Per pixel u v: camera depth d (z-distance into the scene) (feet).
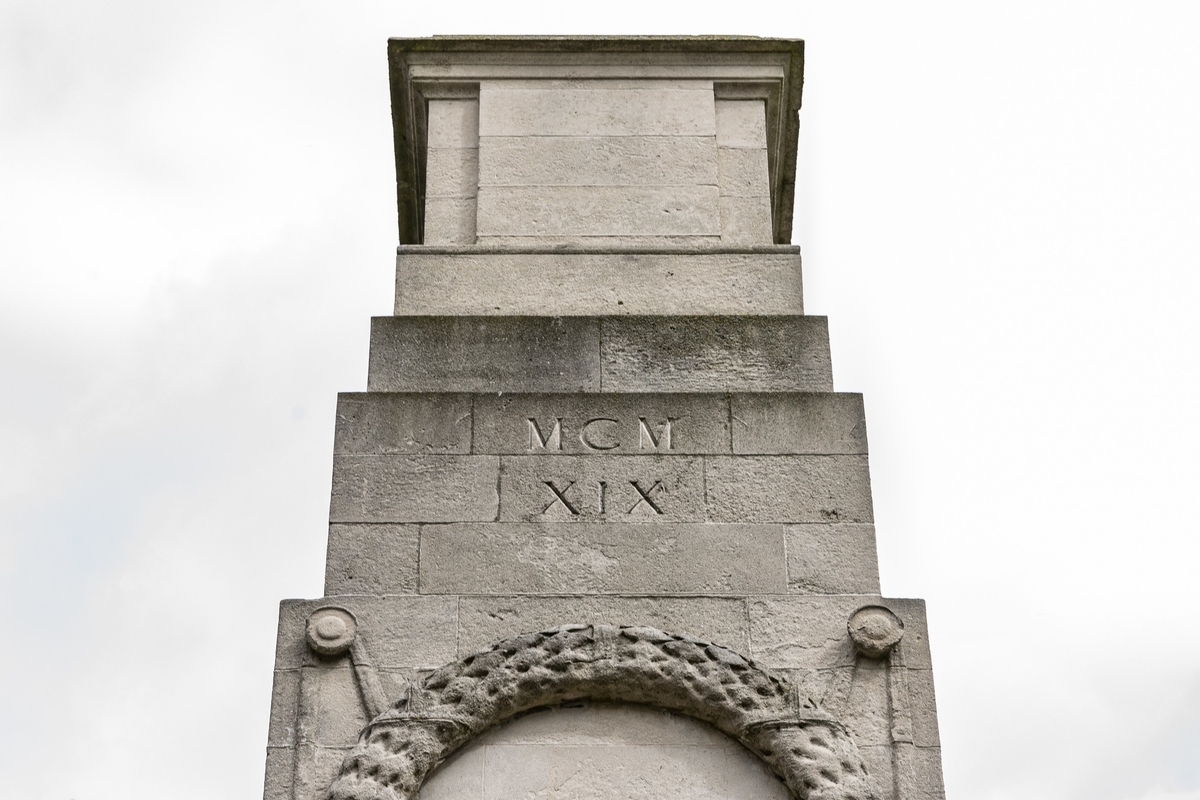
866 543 34.40
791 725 31.96
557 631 32.83
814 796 31.27
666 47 42.39
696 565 34.06
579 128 41.34
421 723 31.91
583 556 34.14
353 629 33.09
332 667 32.89
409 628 33.30
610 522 34.47
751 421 35.73
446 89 42.32
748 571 34.04
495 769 32.07
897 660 32.94
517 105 41.68
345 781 31.37
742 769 32.14
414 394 35.94
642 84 42.16
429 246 39.22
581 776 32.01
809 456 35.35
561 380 36.58
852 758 31.73
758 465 35.22
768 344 37.14
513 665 32.48
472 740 32.32
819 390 36.52
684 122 41.57
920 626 33.32
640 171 40.81
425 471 35.04
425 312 38.34
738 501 34.81
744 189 40.96
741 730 32.12
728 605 33.68
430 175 41.16
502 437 35.45
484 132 41.24
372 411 35.68
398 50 42.47
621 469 35.14
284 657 32.94
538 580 33.86
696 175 40.83
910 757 32.07
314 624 33.06
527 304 38.52
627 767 32.12
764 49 42.52
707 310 38.47
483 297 38.58
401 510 34.60
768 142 42.91
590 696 32.58
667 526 34.45
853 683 32.81
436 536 34.32
